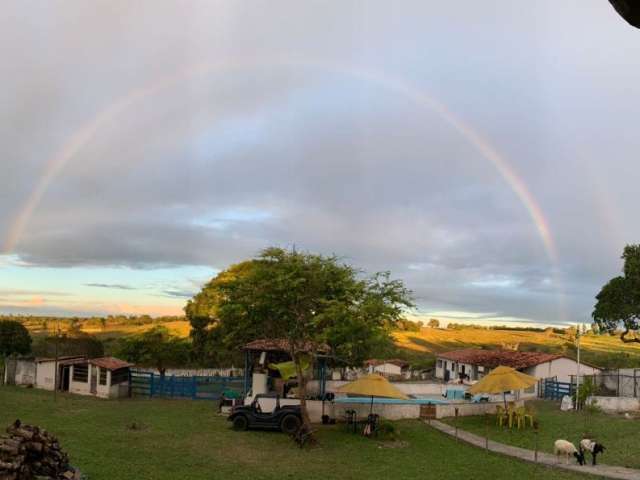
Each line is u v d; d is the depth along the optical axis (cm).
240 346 3784
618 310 5334
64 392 4072
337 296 2809
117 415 3066
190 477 1845
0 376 4416
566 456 2298
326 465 2153
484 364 5103
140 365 5409
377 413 3173
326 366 3712
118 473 1811
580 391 3678
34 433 1554
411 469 2117
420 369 6681
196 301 5700
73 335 7075
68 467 1680
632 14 351
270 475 1958
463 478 1988
